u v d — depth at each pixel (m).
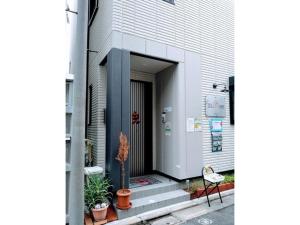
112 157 4.60
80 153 2.27
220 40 6.90
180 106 5.73
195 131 5.96
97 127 5.63
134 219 4.15
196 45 6.25
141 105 6.62
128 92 4.92
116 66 4.80
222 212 4.56
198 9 6.41
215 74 6.70
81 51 2.34
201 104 6.21
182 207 4.73
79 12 2.35
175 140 5.78
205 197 5.28
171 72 6.04
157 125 6.63
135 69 6.37
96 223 3.92
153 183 5.48
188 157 5.74
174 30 5.80
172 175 5.83
